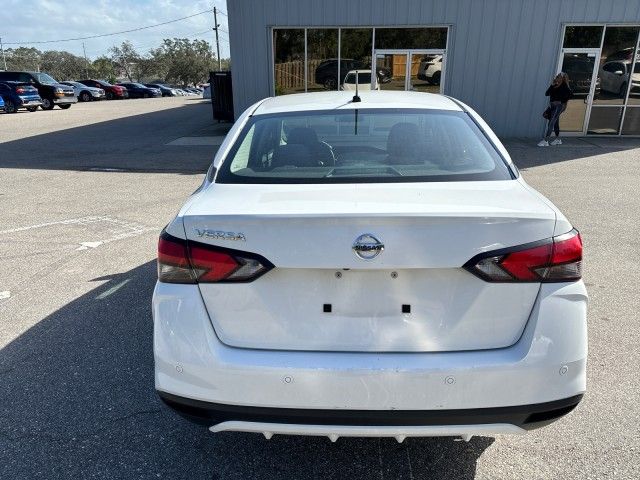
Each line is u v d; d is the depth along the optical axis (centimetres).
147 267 454
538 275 179
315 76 1374
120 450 235
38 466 226
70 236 548
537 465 222
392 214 172
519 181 223
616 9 1270
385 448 234
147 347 322
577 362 182
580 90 1346
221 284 184
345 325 183
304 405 181
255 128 269
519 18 1285
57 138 1438
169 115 2200
